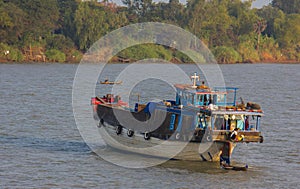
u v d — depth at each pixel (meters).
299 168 58.50
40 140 69.75
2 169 55.41
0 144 66.88
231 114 56.50
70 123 82.25
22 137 71.56
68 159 60.09
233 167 57.25
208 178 54.06
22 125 80.62
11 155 61.22
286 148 67.69
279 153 65.06
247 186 51.94
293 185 52.59
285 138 73.81
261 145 69.06
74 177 53.41
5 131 75.69
